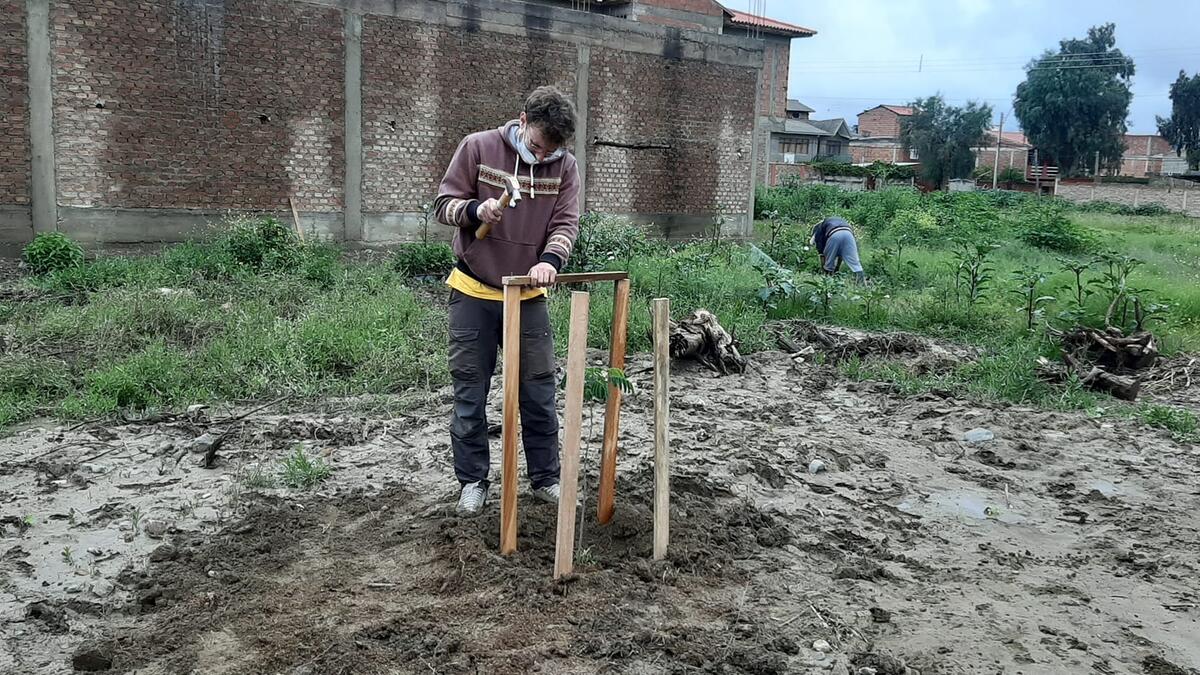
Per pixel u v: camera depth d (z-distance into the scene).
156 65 13.91
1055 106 61.62
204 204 14.61
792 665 3.29
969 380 8.32
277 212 15.34
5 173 13.02
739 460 5.60
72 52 13.23
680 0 29.94
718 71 21.08
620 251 14.98
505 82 17.70
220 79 14.48
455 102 17.09
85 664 3.19
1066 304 11.39
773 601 3.77
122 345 8.09
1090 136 61.50
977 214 25.75
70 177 13.46
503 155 4.12
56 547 4.15
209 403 6.70
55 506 4.66
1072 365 8.57
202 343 8.20
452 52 16.91
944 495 5.32
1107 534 4.81
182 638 3.35
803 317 11.38
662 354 3.88
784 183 38.97
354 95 15.85
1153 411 7.09
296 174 15.45
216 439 5.62
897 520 4.86
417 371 7.61
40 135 13.16
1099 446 6.42
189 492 4.87
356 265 13.61
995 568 4.30
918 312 11.38
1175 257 20.08
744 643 3.40
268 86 14.95
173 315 8.85
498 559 3.85
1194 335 10.49
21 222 13.21
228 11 14.41
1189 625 3.79
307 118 15.42
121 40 13.58
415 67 16.50
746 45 21.44
